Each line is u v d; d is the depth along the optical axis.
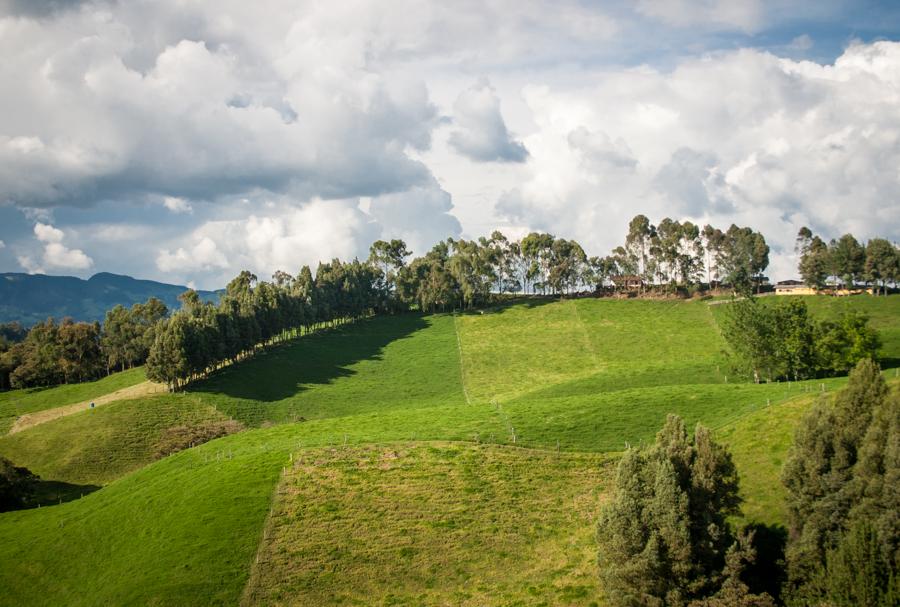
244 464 74.25
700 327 176.25
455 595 52.62
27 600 60.44
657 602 45.06
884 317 162.25
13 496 86.75
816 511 47.69
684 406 84.25
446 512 63.38
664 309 197.12
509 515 62.78
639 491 49.22
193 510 64.94
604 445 75.81
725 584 44.78
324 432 87.88
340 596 53.19
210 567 56.25
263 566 56.38
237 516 63.00
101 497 80.06
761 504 55.53
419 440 79.38
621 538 47.22
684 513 46.56
